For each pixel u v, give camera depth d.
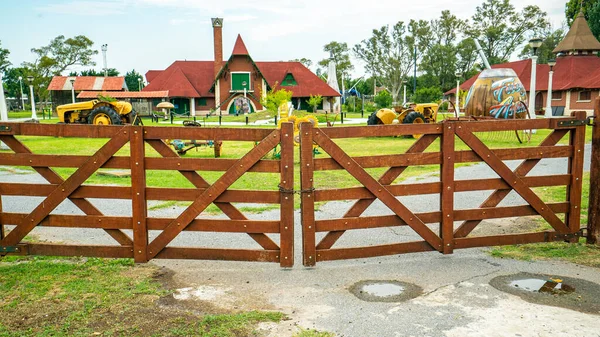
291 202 5.41
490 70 23.30
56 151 17.00
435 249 5.90
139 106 54.19
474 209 5.99
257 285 5.02
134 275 5.29
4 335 3.91
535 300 4.57
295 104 58.78
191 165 5.45
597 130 6.03
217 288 4.93
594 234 6.18
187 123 22.05
